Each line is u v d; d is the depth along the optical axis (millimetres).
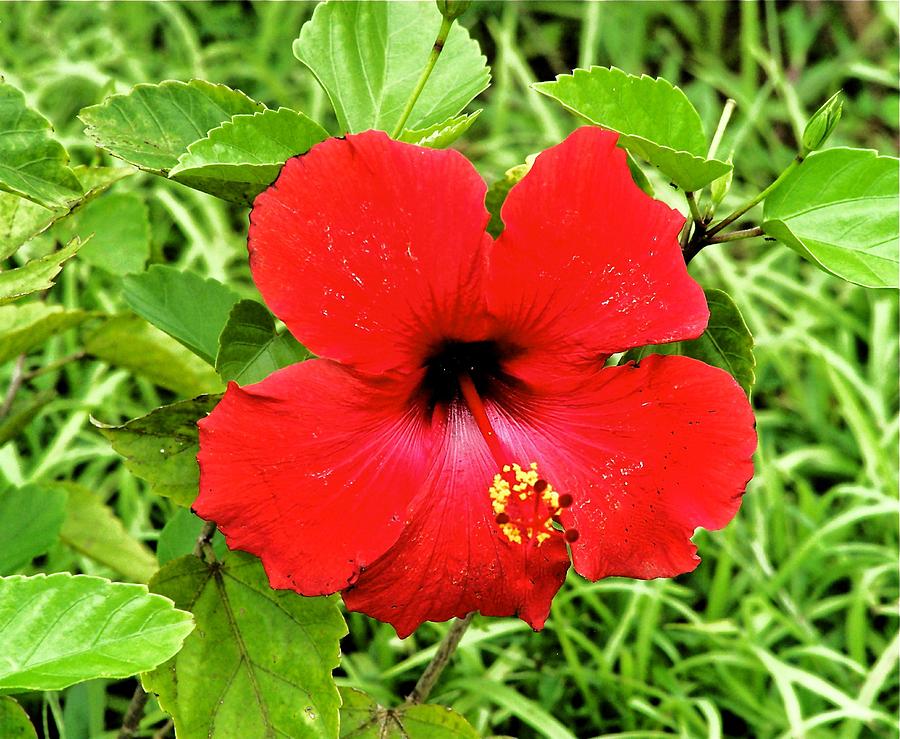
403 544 398
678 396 397
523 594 407
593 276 392
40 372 518
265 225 373
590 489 405
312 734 416
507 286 391
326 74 441
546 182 384
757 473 693
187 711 413
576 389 406
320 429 384
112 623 381
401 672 590
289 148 409
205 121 422
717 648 610
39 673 373
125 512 626
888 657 572
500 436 413
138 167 410
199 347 454
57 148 391
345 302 380
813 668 609
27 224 424
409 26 447
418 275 383
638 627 611
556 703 587
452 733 451
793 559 609
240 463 378
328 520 386
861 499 661
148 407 694
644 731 578
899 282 407
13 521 482
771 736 588
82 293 733
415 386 405
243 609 426
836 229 417
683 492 398
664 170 417
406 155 377
